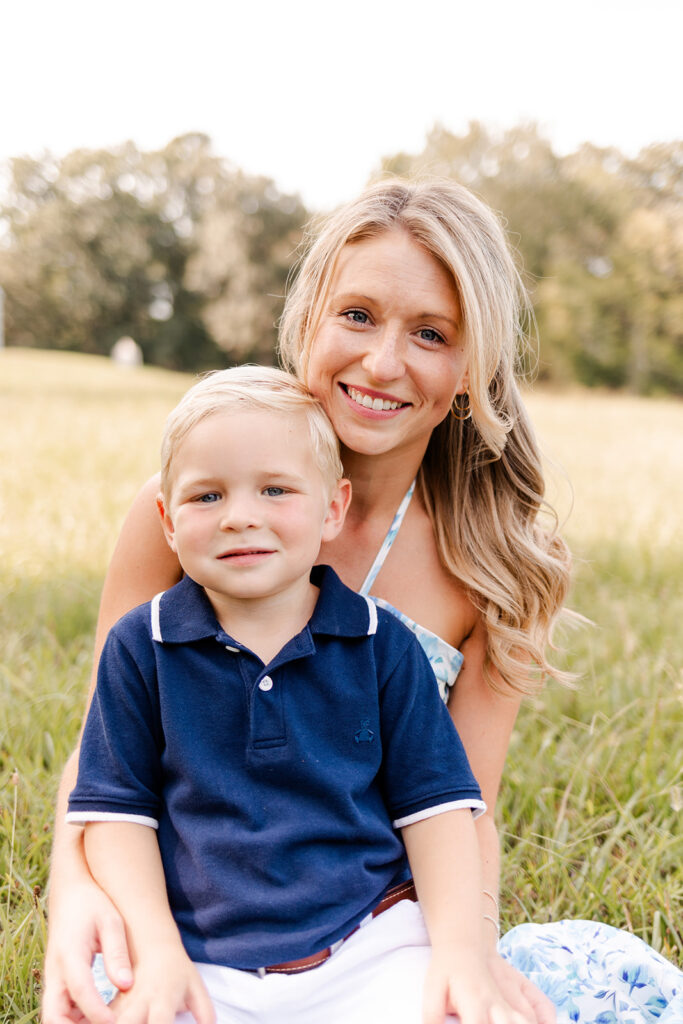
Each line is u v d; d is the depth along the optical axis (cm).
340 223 178
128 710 154
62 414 1208
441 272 171
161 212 5497
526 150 4294
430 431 186
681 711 306
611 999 170
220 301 4791
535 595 199
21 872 215
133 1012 132
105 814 151
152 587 190
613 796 255
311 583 171
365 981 145
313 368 176
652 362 3784
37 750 268
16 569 439
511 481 200
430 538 198
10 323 5356
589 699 319
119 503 605
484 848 181
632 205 4097
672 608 419
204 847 147
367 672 159
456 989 140
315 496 162
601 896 218
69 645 349
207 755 151
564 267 3850
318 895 146
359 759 156
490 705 198
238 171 5016
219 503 157
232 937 145
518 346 211
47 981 143
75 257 5366
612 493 750
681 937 212
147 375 2756
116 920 144
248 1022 142
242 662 154
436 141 4491
